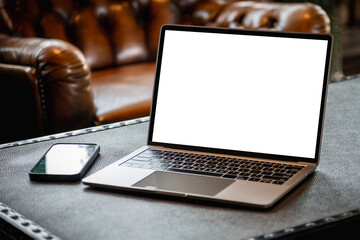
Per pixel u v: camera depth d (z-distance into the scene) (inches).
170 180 33.3
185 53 39.6
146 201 31.7
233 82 38.3
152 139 39.6
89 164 37.4
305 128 36.0
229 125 37.8
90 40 88.1
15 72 69.6
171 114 39.4
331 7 103.5
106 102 73.0
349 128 43.3
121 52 91.2
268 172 34.1
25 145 43.4
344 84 57.6
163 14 93.6
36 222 29.8
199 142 38.4
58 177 35.1
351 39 187.9
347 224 28.6
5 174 37.0
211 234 27.4
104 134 45.0
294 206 30.2
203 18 92.7
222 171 34.5
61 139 44.4
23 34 83.1
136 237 27.5
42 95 68.9
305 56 36.8
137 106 72.7
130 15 92.1
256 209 30.0
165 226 28.5
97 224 29.2
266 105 37.2
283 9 82.4
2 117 72.6
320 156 37.8
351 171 34.8
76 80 68.9
